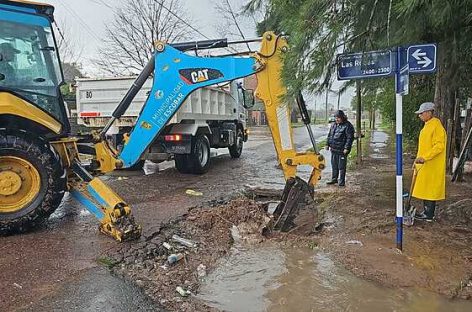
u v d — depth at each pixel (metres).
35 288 3.83
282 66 4.51
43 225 5.77
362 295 3.88
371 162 12.39
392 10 3.46
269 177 9.99
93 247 4.86
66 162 5.80
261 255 4.93
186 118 9.58
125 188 8.55
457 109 10.76
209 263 4.65
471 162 10.71
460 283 4.05
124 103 6.54
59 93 5.91
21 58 5.63
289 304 3.74
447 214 6.24
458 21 4.02
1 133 5.35
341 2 3.68
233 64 6.21
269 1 4.59
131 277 4.12
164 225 5.72
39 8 5.80
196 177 10.01
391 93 8.46
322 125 47.25
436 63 4.34
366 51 4.18
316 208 5.82
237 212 6.23
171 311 3.52
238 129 14.11
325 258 4.80
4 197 5.31
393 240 5.23
